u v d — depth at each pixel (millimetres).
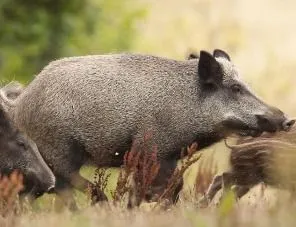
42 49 28391
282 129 16328
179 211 13508
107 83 15891
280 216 11805
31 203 15992
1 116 16109
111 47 29953
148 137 15898
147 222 11938
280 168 15602
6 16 28562
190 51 18172
